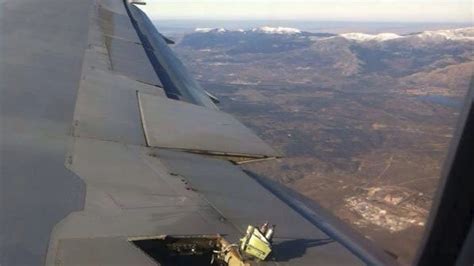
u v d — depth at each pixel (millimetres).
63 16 32062
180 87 24266
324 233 10336
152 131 15648
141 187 11234
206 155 14688
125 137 14688
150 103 18656
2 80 18125
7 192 10234
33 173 11281
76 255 7973
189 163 13531
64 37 26797
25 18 29781
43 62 21328
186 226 9430
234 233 9438
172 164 13172
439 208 6035
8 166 11469
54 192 10438
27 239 8484
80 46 25484
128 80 21266
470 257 5629
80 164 12133
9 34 25594
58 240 8469
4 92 16891
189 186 11711
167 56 30859
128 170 12195
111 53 25438
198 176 12555
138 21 38312
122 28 32688
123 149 13680
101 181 11289
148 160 13125
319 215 11859
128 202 10312
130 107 17719
